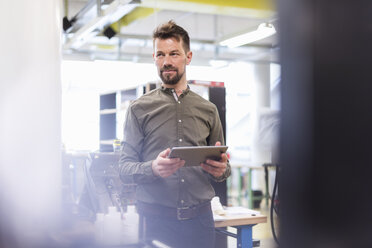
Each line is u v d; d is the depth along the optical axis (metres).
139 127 1.55
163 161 1.31
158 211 1.49
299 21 0.31
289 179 0.32
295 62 0.31
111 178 1.79
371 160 0.31
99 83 6.95
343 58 0.31
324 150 0.30
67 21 4.32
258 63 8.09
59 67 1.24
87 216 1.33
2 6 1.15
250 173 5.99
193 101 1.59
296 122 0.31
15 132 1.17
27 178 1.18
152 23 6.61
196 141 1.54
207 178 1.56
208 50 7.82
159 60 1.55
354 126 0.31
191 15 6.45
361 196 0.31
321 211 0.30
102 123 3.74
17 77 1.16
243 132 8.53
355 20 0.31
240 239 2.00
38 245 1.13
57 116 1.24
